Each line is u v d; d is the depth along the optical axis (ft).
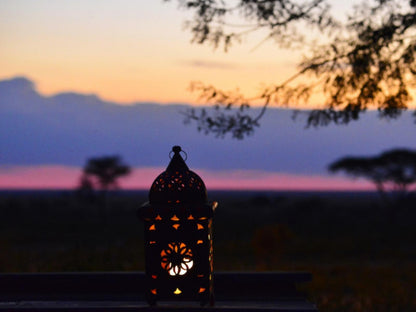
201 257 11.18
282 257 66.95
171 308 11.07
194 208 10.91
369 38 17.37
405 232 109.50
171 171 11.34
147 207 11.01
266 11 16.99
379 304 35.50
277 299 12.80
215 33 17.07
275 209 192.75
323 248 79.41
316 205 169.99
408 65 17.66
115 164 189.88
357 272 53.06
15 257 39.06
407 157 142.51
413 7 17.04
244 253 69.77
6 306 11.63
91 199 191.21
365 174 149.69
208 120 16.97
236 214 166.30
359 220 144.46
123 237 92.43
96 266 26.66
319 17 17.10
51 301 12.62
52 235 101.76
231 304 12.03
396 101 18.08
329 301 34.76
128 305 11.53
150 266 11.26
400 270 55.11
